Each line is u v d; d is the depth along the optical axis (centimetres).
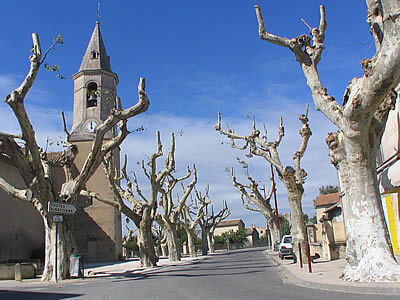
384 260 1045
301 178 2062
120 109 1925
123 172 3083
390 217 1738
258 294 980
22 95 1535
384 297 830
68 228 1803
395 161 1536
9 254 2841
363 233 1091
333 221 2542
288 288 1096
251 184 4034
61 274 1719
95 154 1847
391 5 946
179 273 1891
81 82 4116
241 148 2636
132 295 1057
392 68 955
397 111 1485
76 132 4003
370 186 1110
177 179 3472
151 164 2670
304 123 2053
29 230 3177
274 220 4128
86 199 3922
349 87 1239
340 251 2142
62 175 3828
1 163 2858
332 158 1259
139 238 2722
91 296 1068
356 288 971
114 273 2106
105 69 4172
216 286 1213
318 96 1236
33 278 1914
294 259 2034
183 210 4406
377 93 994
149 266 2669
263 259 2883
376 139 1142
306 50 1309
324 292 970
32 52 1566
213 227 5600
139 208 2778
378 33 1172
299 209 2022
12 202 2964
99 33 4362
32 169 1736
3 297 1127
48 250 1752
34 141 1647
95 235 3853
